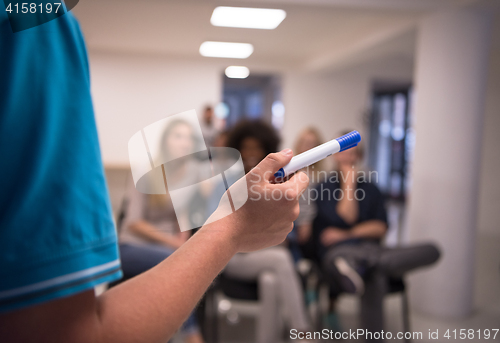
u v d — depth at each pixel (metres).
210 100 5.82
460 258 2.50
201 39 4.63
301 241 2.07
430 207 2.60
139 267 1.19
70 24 0.27
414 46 4.19
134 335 0.25
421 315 2.53
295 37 4.48
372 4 2.74
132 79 5.50
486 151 4.46
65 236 0.23
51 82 0.24
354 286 1.56
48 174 0.23
